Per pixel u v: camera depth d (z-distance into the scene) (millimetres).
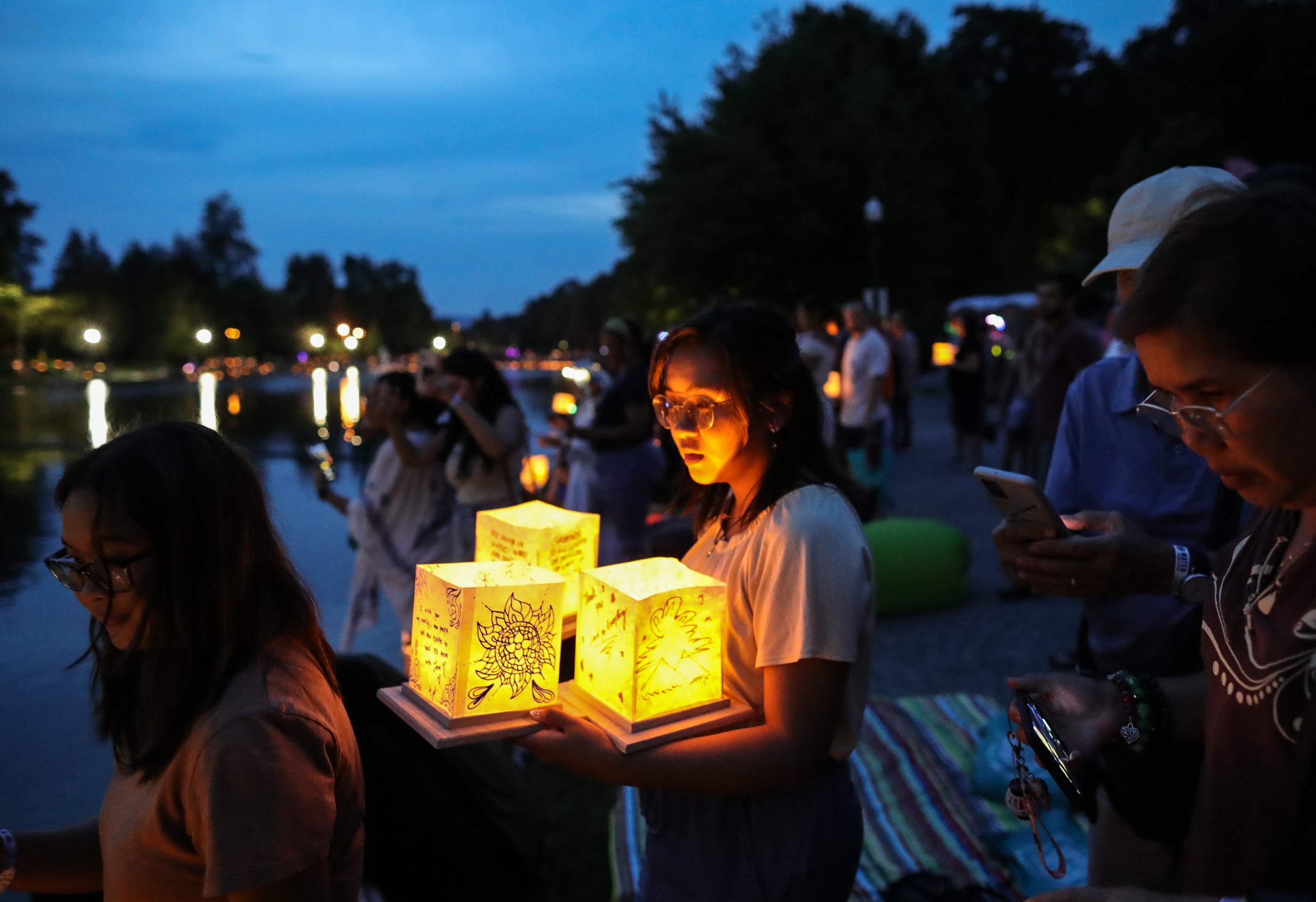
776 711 1381
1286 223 879
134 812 1280
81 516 1215
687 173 28406
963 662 4750
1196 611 1934
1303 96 32875
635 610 1322
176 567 1223
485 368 4242
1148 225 1967
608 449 5398
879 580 5453
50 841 1489
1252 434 906
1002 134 52000
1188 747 1585
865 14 35750
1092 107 52781
